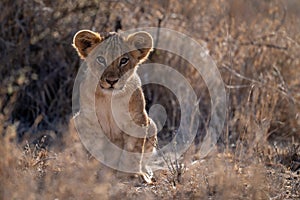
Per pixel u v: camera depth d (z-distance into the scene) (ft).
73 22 50.14
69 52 49.70
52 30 49.80
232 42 50.37
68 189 30.07
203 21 52.49
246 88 47.88
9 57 48.52
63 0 50.03
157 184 34.32
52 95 49.24
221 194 30.91
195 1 53.52
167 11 52.39
